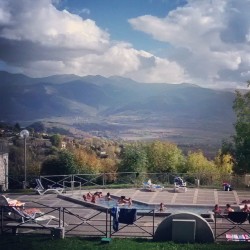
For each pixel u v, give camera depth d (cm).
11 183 3241
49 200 2573
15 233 1677
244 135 3253
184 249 1449
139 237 1636
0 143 3161
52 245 1504
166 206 2438
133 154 3944
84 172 3809
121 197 2478
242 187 3198
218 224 1894
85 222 1891
